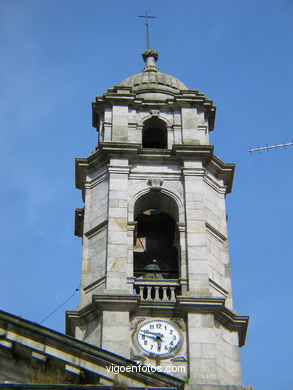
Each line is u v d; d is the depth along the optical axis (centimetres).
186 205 4025
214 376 3525
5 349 2930
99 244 3928
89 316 3709
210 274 3841
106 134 4303
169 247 4169
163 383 2853
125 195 4044
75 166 4228
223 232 4062
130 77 4662
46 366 2908
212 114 4472
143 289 3784
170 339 3638
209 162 4216
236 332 3756
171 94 4525
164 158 4169
